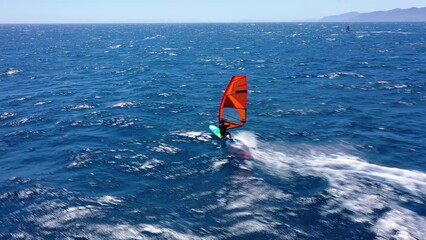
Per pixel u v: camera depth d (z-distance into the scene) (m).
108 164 20.08
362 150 21.83
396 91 39.16
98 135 25.11
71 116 30.22
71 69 62.66
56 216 14.84
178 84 45.84
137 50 106.75
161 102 34.94
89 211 15.19
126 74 56.16
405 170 18.91
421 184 17.27
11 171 19.38
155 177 18.44
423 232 13.47
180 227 13.99
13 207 15.58
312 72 54.38
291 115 29.92
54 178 18.44
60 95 39.44
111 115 30.27
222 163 20.00
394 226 13.87
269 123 27.66
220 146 22.67
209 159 20.61
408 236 13.24
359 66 60.28
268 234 13.53
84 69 62.72
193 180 18.05
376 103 33.91
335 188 16.89
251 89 41.50
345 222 14.22
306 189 16.89
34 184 17.72
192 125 27.17
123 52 99.69
